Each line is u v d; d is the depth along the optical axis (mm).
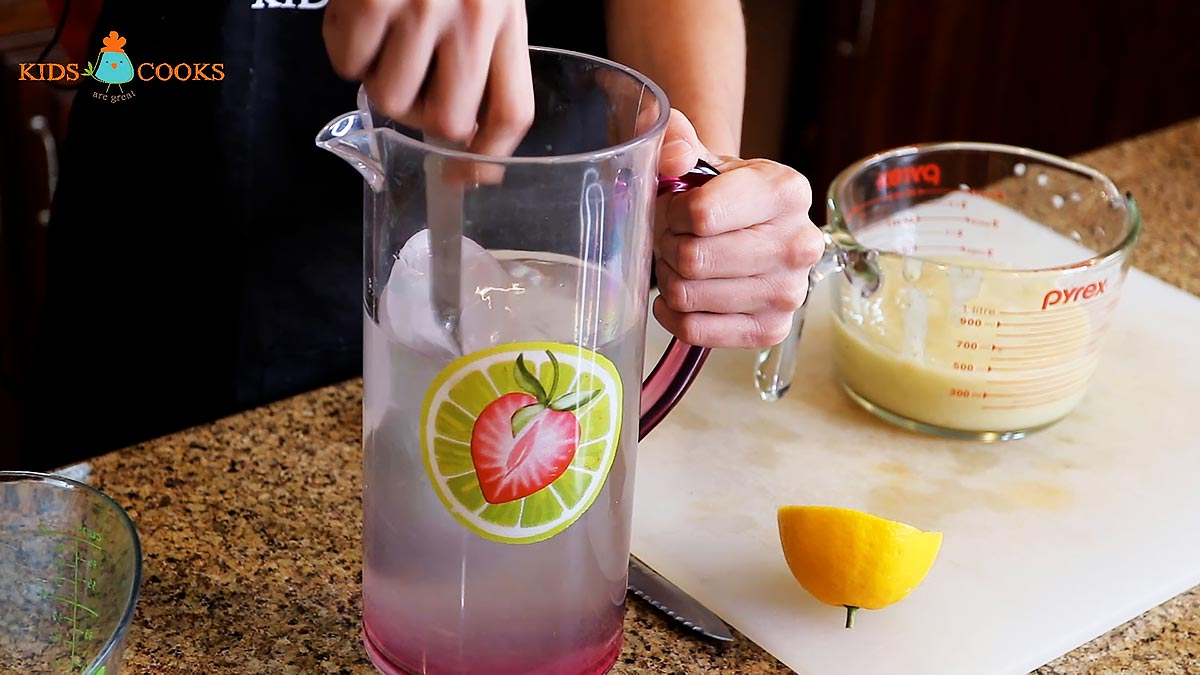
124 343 1044
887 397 937
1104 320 926
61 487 724
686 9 983
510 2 676
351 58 665
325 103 981
